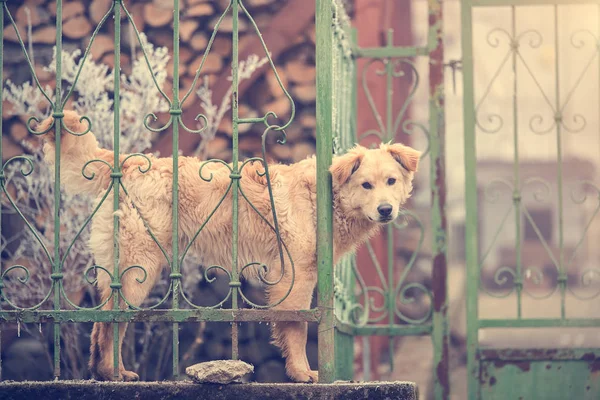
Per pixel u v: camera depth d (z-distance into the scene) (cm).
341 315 585
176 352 388
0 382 376
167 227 460
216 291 683
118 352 402
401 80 1133
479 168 2133
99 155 462
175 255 396
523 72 1736
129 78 705
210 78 707
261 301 684
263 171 469
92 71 647
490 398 607
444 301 633
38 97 656
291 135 709
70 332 643
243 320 389
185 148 684
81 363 642
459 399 878
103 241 451
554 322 617
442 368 628
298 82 713
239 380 375
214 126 690
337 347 568
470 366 611
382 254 836
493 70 1526
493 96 1559
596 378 603
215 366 375
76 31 715
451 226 2047
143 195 457
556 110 633
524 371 608
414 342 1179
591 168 2062
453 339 1204
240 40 720
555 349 606
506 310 1514
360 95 785
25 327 646
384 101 827
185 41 716
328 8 411
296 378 441
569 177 2070
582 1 632
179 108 398
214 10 720
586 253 1978
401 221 852
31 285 644
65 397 373
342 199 471
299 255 454
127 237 450
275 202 460
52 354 669
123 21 718
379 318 642
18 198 636
